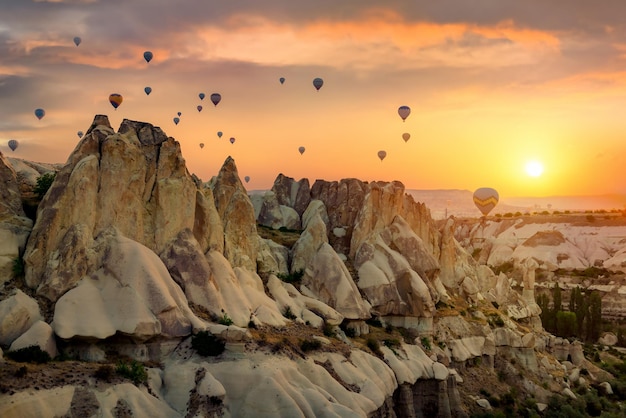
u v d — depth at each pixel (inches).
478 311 4377.5
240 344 2605.8
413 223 4426.7
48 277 2541.8
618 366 5201.8
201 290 2864.2
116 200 2810.0
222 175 3590.1
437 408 3415.4
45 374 2167.8
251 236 3442.4
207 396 2393.0
